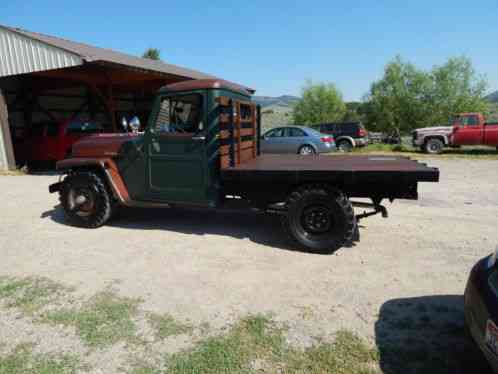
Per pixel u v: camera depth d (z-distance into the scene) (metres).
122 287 3.45
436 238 4.74
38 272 3.81
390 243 4.57
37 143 12.08
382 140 25.23
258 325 2.80
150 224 5.55
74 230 5.29
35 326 2.82
